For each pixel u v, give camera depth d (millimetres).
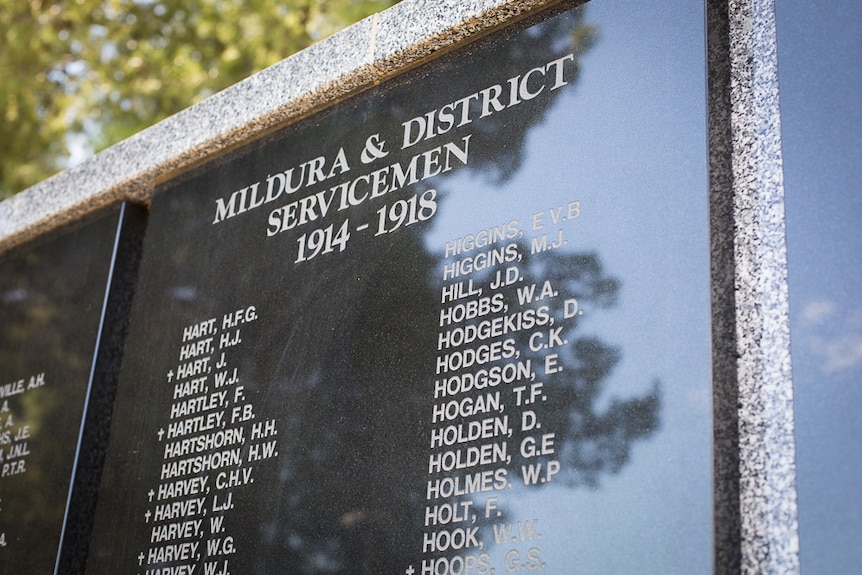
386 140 3531
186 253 4016
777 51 2660
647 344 2604
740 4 2781
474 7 3363
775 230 2512
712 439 2408
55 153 8719
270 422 3404
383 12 3648
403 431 3016
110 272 4285
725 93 2732
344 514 3057
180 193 4176
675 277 2619
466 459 2836
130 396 3908
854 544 2184
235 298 3742
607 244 2787
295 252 3625
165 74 8516
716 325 2527
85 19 8672
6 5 8562
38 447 4164
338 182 3613
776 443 2344
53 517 3945
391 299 3242
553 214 2947
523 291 2920
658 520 2422
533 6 3277
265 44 8367
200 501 3486
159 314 3982
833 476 2250
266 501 3291
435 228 3234
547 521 2605
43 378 4312
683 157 2725
